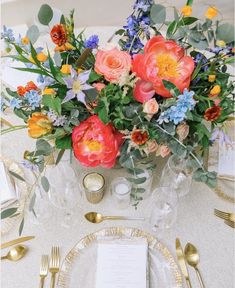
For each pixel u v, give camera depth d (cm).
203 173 73
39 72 73
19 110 75
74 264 86
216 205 95
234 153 97
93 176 91
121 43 84
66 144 73
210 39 77
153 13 76
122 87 70
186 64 70
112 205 95
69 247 89
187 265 87
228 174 96
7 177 93
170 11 157
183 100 65
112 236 89
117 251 85
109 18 174
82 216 93
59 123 70
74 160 99
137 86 70
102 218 93
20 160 100
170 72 70
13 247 88
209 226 92
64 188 91
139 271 83
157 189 92
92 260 87
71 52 79
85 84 67
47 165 88
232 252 89
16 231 90
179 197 96
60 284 84
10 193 91
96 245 89
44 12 75
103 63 70
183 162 84
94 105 71
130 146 71
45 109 73
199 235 91
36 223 91
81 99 66
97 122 69
